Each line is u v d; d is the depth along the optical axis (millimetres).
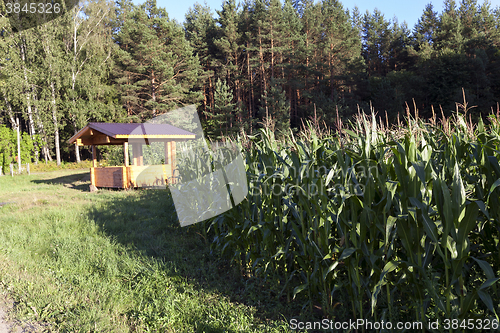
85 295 3436
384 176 2393
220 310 3232
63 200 10297
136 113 36219
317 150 3090
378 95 32000
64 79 32688
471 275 2512
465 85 31594
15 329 2836
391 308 2516
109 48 36156
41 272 4133
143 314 3068
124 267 4266
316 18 44219
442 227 2271
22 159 26641
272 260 3566
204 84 42281
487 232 2537
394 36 53375
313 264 3090
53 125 31719
